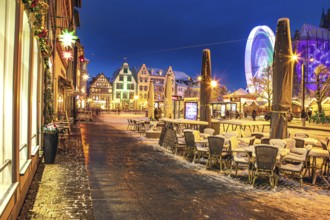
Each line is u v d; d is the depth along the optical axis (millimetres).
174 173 8312
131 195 6223
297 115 53031
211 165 9258
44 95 10227
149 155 11258
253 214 5336
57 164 8953
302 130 28906
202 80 13055
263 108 59188
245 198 6230
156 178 7711
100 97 86625
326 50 84250
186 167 9164
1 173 4391
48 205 5348
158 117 26594
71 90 27469
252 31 61500
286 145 8516
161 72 93062
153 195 6270
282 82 8617
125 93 88125
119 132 20641
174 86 93250
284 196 6453
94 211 5250
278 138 8664
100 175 7875
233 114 38969
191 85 96812
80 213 5016
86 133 19359
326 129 27656
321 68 44938
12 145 4391
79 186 6613
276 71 8703
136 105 88938
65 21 26516
